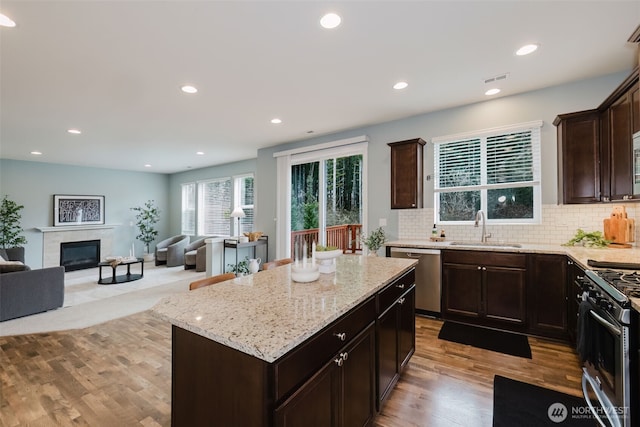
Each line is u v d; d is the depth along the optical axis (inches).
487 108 141.7
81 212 295.9
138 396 83.4
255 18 79.3
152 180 355.3
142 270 237.0
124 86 119.3
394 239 167.5
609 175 106.3
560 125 122.0
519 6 76.3
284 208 218.2
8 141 201.3
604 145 109.0
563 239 127.0
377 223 173.9
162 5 73.4
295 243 75.6
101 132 183.9
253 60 101.3
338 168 197.3
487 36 89.4
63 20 78.2
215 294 63.6
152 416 75.2
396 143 157.1
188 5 73.6
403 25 83.5
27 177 265.7
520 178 138.0
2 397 83.2
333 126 178.1
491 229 141.6
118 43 89.6
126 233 330.3
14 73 107.2
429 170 157.2
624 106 97.0
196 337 48.9
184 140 207.5
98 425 72.1
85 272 264.5
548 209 130.0
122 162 285.1
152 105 140.3
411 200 154.3
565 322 110.3
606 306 61.5
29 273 151.3
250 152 250.1
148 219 344.2
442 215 158.2
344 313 55.1
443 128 152.9
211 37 87.7
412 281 98.3
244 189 293.7
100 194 311.6
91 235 298.5
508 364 97.6
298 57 99.9
